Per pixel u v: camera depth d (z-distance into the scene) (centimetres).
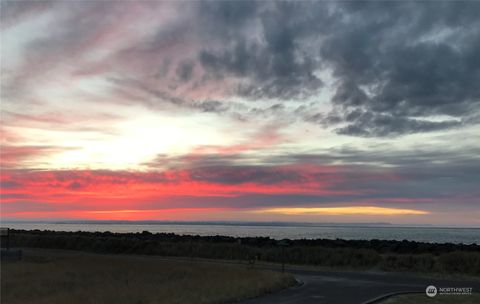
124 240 5353
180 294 1738
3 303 1719
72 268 2820
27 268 2827
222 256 4331
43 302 1661
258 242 5803
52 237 6084
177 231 16238
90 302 1606
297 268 3259
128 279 2291
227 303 1602
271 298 1717
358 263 3356
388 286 2130
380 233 16000
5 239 6181
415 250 4666
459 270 2897
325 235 12988
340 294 1830
